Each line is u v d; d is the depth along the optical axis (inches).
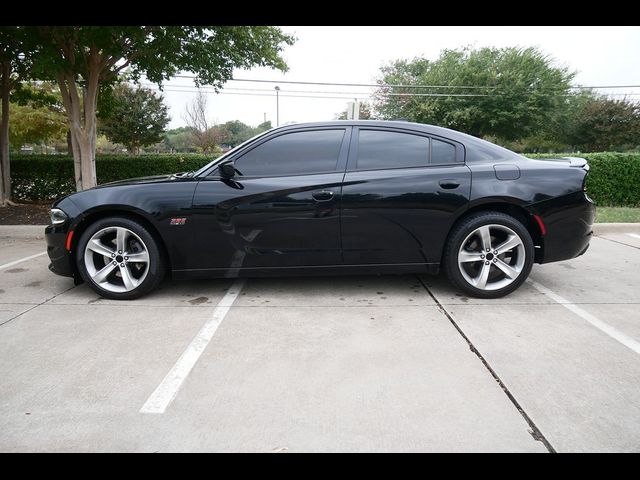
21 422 81.5
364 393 90.4
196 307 140.9
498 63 1221.7
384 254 144.9
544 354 107.0
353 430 78.7
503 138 1311.5
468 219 143.3
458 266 144.7
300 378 96.5
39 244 245.9
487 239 143.7
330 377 96.9
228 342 114.9
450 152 146.1
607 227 270.7
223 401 88.0
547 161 153.1
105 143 1792.6
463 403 86.7
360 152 145.3
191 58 356.2
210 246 143.2
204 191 141.6
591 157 355.6
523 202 140.5
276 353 108.5
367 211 141.1
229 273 145.8
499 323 126.5
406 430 78.7
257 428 79.6
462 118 1186.6
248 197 140.6
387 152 145.5
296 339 116.5
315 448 74.2
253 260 144.5
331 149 145.4
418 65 1550.2
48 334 120.2
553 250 144.5
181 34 315.3
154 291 157.6
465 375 97.3
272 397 89.3
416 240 143.8
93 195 144.8
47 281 171.3
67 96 357.7
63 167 425.7
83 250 145.3
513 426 79.6
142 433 78.4
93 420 82.1
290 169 143.9
